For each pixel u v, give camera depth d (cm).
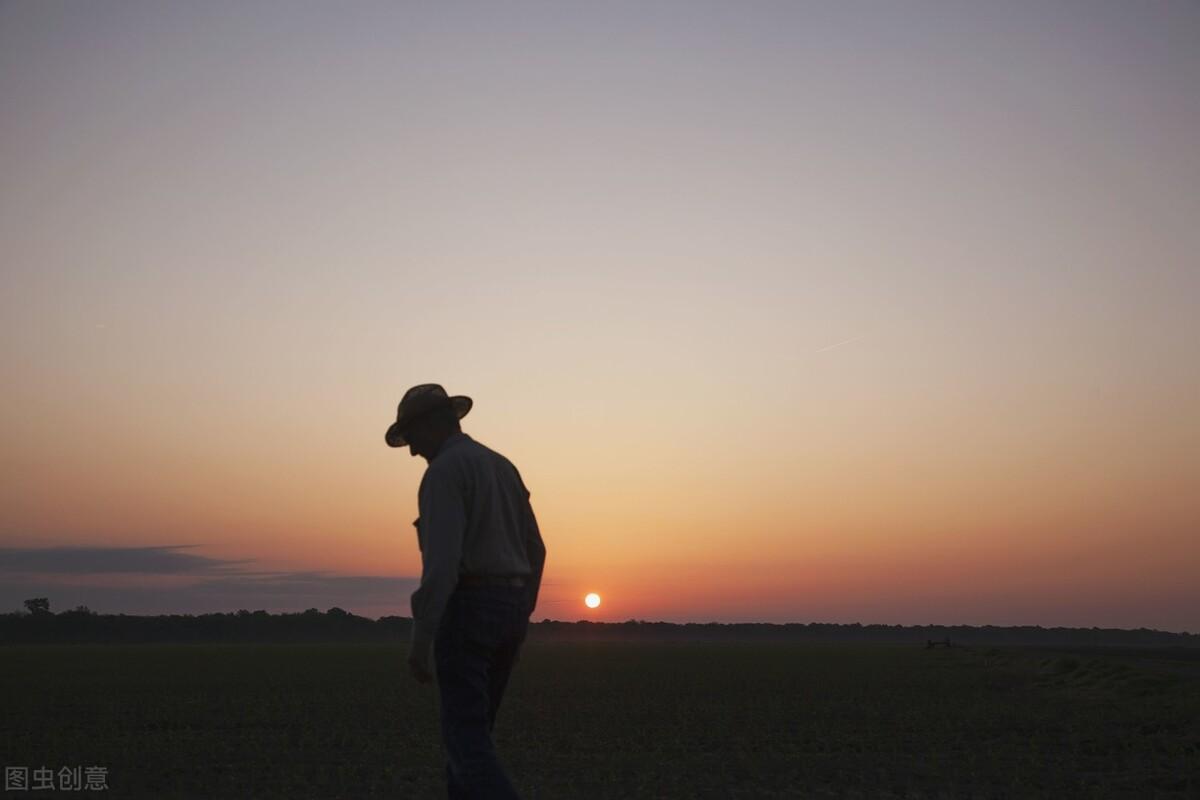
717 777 1198
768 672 4784
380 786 1109
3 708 2442
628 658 7569
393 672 4934
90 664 6341
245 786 1109
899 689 3284
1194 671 3934
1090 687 3139
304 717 2167
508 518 504
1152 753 1402
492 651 495
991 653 7525
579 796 1031
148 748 1522
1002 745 1583
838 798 1020
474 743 476
